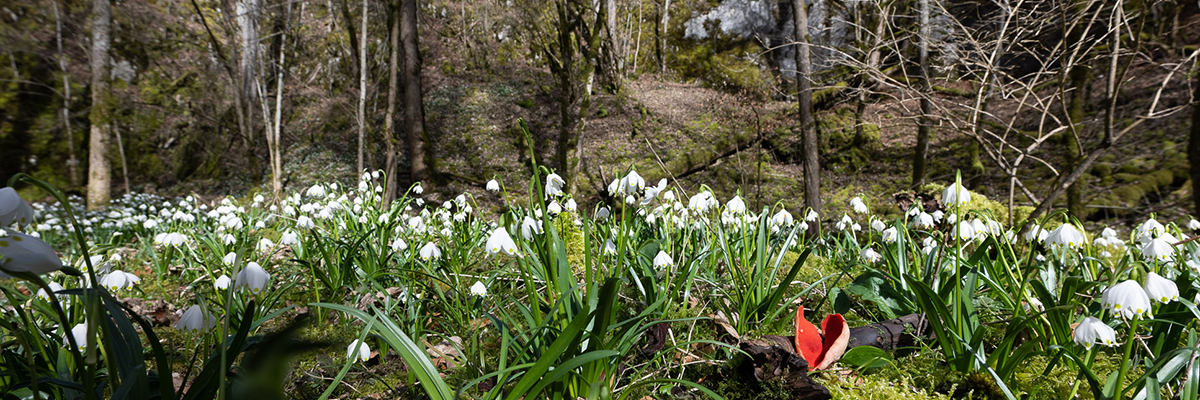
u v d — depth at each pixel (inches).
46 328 91.3
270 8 591.5
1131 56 235.1
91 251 104.7
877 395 86.9
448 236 199.8
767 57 789.9
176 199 644.1
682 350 100.3
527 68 883.4
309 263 133.3
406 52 620.1
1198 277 97.9
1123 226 381.4
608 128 716.0
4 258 45.3
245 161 706.2
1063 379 88.8
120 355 57.5
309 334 115.7
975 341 90.3
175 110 711.1
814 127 413.4
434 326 126.0
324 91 754.2
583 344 80.2
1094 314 95.4
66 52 690.2
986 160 526.9
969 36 303.0
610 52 792.9
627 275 120.1
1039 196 439.2
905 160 578.9
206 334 73.1
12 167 638.5
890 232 142.9
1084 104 479.5
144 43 703.1
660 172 612.7
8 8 619.8
